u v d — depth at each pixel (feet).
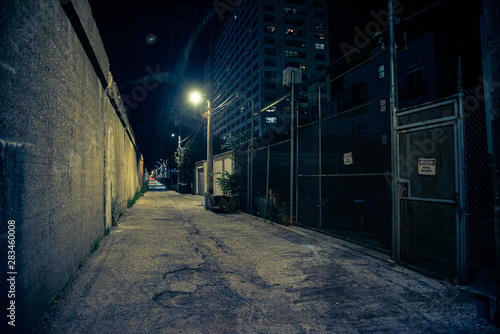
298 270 16.60
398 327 10.24
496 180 10.43
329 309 11.64
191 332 9.74
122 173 44.86
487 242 14.32
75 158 15.39
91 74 19.79
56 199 12.21
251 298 12.71
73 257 14.94
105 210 26.30
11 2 8.21
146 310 11.32
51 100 11.66
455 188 14.02
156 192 119.24
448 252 14.30
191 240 24.66
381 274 15.83
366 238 25.93
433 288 13.74
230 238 25.59
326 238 25.59
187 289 13.64
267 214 36.70
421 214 15.96
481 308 10.80
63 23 13.21
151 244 22.86
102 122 24.86
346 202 32.32
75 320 10.36
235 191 51.13
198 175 97.40
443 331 9.96
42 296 10.52
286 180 39.81
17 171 8.59
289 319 10.80
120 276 15.20
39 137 10.39
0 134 7.62
